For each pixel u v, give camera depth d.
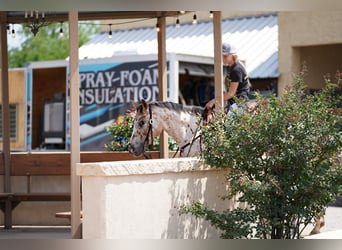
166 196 8.81
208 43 24.41
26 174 12.82
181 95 21.70
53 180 12.96
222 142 9.20
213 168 9.46
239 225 8.91
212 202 9.50
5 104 12.87
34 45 50.28
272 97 9.21
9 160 12.88
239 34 24.89
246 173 9.20
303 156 8.97
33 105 25.39
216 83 10.75
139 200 8.48
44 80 25.36
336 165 9.20
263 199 8.90
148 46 25.16
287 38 22.30
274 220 8.99
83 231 8.30
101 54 25.61
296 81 9.41
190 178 9.16
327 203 9.23
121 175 8.26
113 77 21.39
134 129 10.71
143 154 10.72
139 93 20.88
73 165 9.02
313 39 21.72
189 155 10.72
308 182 8.96
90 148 21.80
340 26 21.19
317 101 9.23
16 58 50.09
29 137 24.20
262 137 9.04
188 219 9.12
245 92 11.84
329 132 9.06
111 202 8.20
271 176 9.02
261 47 23.92
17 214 12.82
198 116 10.15
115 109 21.36
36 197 12.23
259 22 25.39
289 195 9.02
